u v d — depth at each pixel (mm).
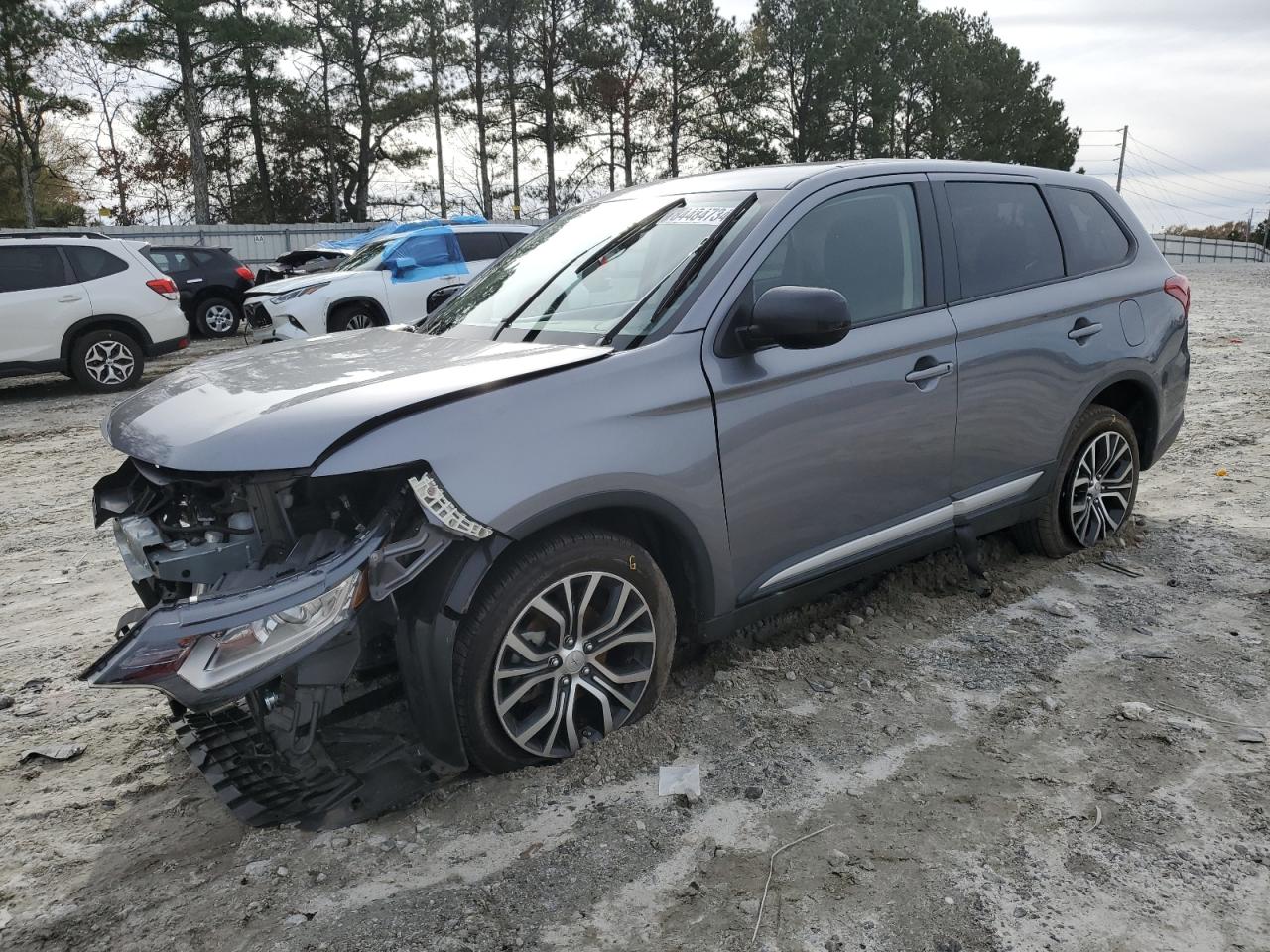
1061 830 2602
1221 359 10859
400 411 2570
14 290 11250
